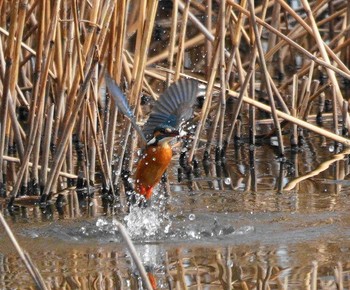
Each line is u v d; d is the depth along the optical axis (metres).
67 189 12.84
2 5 13.22
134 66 12.31
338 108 16.22
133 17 17.02
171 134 9.84
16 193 11.88
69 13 13.38
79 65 11.55
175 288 8.34
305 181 12.84
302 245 9.67
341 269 8.73
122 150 12.59
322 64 13.50
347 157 14.21
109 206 11.83
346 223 10.52
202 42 19.69
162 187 12.74
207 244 9.91
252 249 9.60
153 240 10.14
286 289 8.17
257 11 19.34
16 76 11.99
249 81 14.80
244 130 16.22
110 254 9.62
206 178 13.28
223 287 8.31
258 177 13.21
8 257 9.55
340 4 21.19
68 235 10.41
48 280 8.67
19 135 12.20
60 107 12.63
